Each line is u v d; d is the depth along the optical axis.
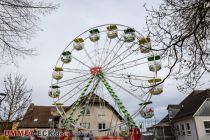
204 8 5.64
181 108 41.84
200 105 33.84
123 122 24.83
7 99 26.25
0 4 6.32
